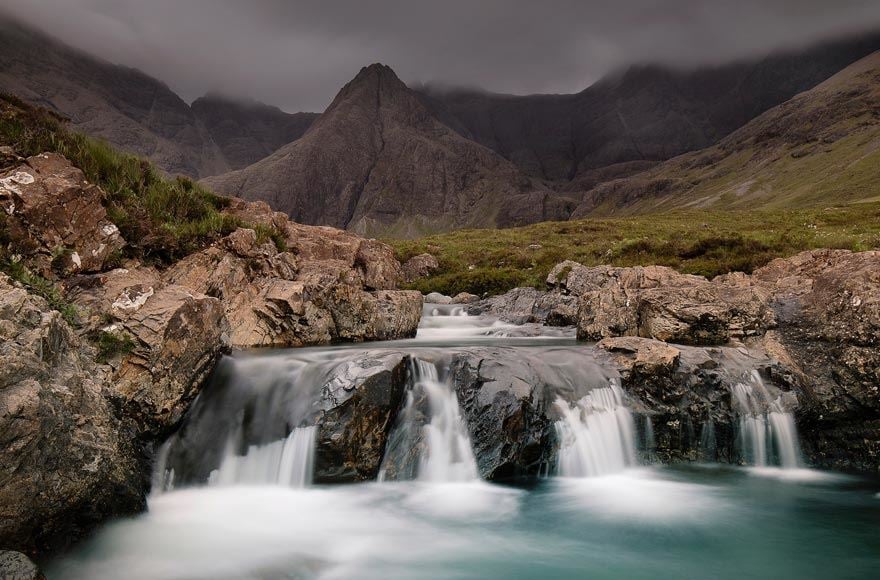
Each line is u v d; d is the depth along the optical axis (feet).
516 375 44.42
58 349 30.86
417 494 39.42
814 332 52.70
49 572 26.78
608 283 83.76
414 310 81.46
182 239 58.49
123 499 31.73
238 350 54.03
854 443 47.34
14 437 24.35
